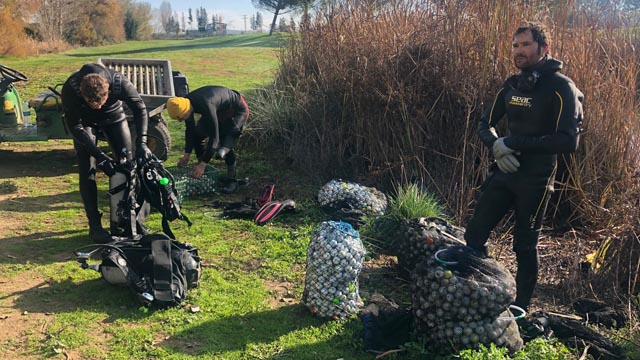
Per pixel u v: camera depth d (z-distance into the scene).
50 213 6.06
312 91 7.95
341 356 3.63
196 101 6.21
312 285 4.05
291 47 9.19
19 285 4.47
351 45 7.45
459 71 6.24
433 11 6.97
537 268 3.91
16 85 15.29
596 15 6.05
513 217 5.77
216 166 7.89
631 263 4.50
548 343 3.64
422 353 3.54
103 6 53.47
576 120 3.45
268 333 3.88
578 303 4.31
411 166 6.52
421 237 4.62
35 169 7.75
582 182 5.71
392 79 6.65
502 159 3.64
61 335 3.78
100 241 5.28
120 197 5.20
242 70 20.23
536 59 3.57
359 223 5.72
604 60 5.95
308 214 6.14
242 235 5.62
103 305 4.19
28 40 33.69
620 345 3.76
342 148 7.35
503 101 3.87
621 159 5.59
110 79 4.97
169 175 5.01
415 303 3.62
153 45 45.72
